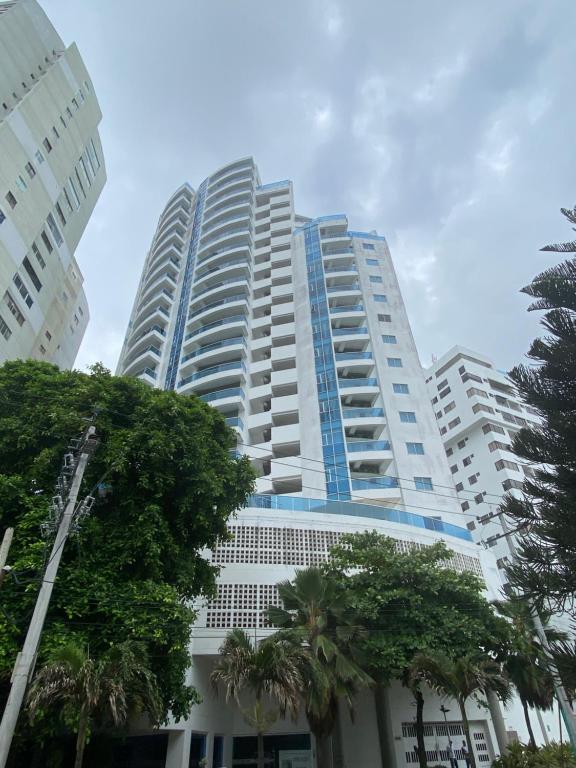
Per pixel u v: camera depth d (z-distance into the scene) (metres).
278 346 51.28
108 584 13.74
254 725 14.66
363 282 54.12
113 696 10.91
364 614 17.92
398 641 17.69
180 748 18.16
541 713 25.64
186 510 16.33
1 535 13.97
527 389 10.14
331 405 43.75
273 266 59.41
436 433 42.16
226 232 64.81
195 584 17.66
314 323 50.66
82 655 11.27
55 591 13.13
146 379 51.31
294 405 44.78
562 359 9.71
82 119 45.84
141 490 15.75
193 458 16.33
